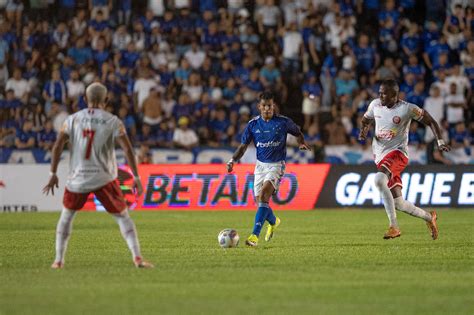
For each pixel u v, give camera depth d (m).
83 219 57.12
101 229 48.53
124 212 28.62
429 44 84.25
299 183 67.69
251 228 49.72
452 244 39.19
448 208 66.88
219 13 85.75
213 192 67.38
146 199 67.38
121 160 71.12
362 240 41.28
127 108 77.75
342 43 83.31
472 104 80.00
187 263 30.95
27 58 81.75
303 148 37.28
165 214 62.06
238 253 34.62
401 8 86.75
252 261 31.66
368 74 82.44
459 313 20.89
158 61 82.00
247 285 25.30
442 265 30.69
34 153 72.75
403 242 40.25
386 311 21.08
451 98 78.62
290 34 83.06
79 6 85.88
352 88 79.69
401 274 28.00
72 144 27.80
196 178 67.56
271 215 38.22
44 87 78.19
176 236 44.09
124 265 30.28
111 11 85.88
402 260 32.19
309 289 24.53
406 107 38.34
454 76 79.56
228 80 79.50
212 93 79.25
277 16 85.50
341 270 28.97
